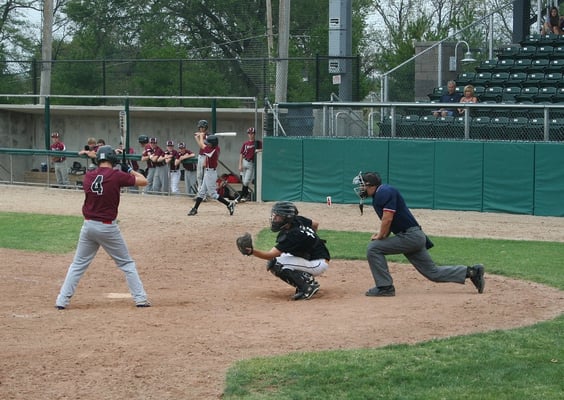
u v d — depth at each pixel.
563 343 14.41
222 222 32.59
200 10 70.12
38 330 15.71
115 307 18.19
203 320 16.41
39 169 51.62
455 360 13.47
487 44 47.75
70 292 18.12
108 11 71.75
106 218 18.03
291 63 54.94
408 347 14.12
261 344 14.44
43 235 29.52
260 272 23.05
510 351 13.95
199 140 37.38
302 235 18.84
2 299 19.16
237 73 53.38
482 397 11.95
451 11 80.50
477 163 34.81
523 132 35.12
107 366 13.28
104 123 51.75
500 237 29.55
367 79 75.25
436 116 37.41
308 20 70.94
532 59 43.69
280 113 40.06
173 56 58.25
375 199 18.83
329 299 18.83
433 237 29.14
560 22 46.72
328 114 38.59
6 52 72.81
